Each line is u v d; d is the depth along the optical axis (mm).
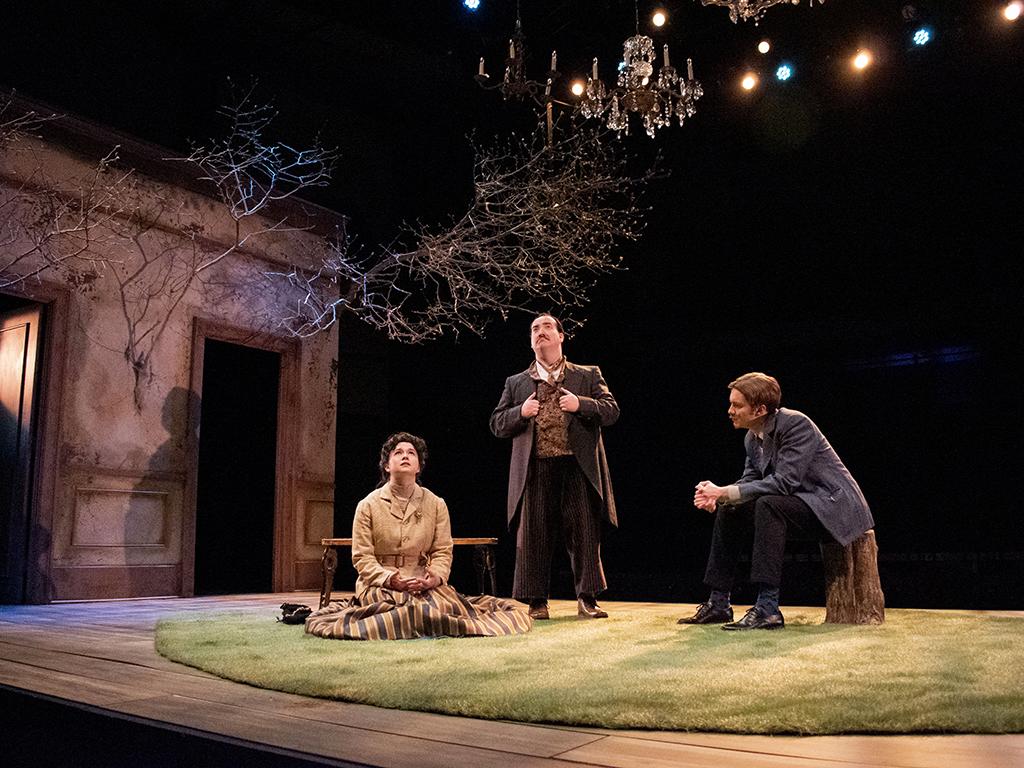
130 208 6078
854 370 10461
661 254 9961
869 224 9344
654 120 4836
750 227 9805
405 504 3426
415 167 9977
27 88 6984
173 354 6301
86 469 5695
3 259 5352
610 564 11195
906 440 10258
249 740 1522
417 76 9672
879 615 3277
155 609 4801
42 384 5559
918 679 1902
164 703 1882
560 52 8562
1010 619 3434
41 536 5422
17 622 3971
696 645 2592
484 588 4359
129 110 7680
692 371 10938
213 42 8211
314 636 3037
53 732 1938
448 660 2340
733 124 9406
